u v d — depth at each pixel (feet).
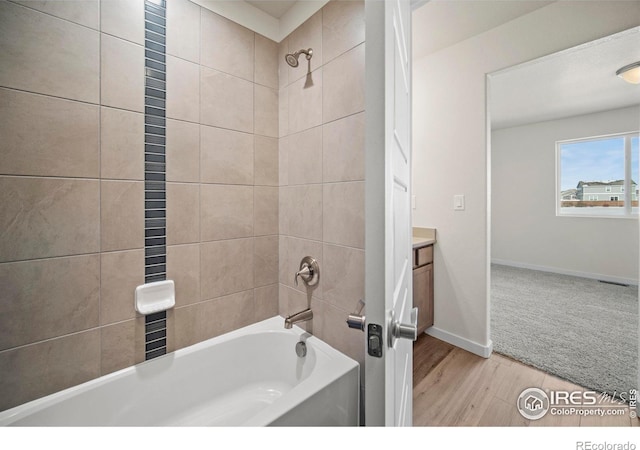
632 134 13.25
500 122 15.66
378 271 1.88
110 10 4.00
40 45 3.50
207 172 5.02
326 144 4.92
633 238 13.05
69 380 3.79
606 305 10.21
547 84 10.36
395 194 2.41
